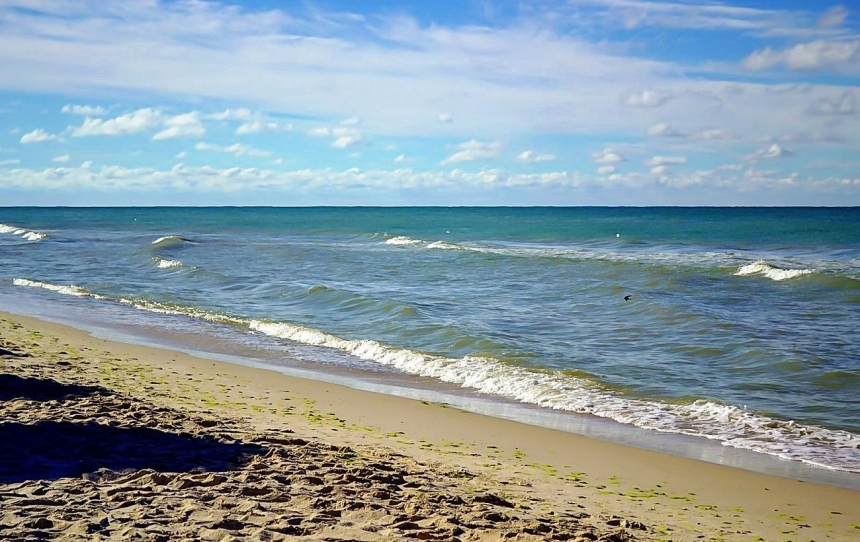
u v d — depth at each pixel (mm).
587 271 31547
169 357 15602
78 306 23297
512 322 20062
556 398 13062
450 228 78562
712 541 6898
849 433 11109
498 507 7105
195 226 87438
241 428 9445
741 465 9750
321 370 15250
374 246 49406
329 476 7387
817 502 8422
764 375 14477
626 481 8969
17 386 10195
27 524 5387
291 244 52312
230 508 6090
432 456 9367
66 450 7480
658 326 19281
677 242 53281
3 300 24359
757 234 61344
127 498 6176
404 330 19078
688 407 12539
